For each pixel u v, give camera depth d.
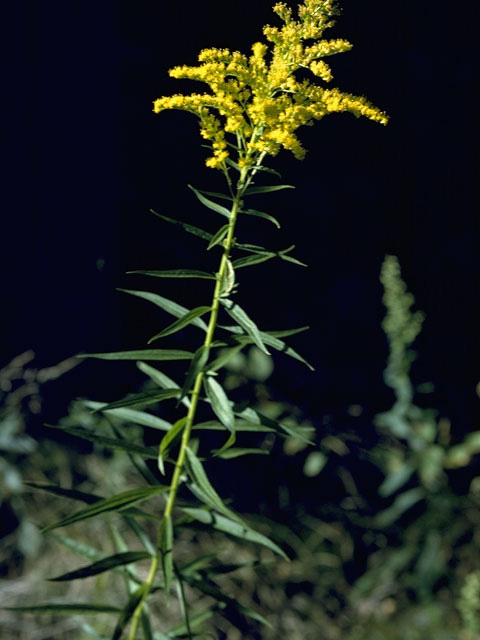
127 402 1.64
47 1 3.94
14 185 3.92
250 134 1.62
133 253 4.66
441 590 3.52
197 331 4.47
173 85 5.12
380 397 4.42
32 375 3.70
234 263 1.64
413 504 3.78
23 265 3.92
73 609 1.67
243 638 3.21
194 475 1.67
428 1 5.96
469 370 4.77
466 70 6.03
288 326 4.86
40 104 3.95
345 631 3.35
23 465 3.46
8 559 3.28
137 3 5.01
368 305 5.04
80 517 1.63
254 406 3.95
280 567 3.47
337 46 1.59
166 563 1.62
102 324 3.98
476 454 3.87
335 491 3.80
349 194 5.60
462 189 5.84
